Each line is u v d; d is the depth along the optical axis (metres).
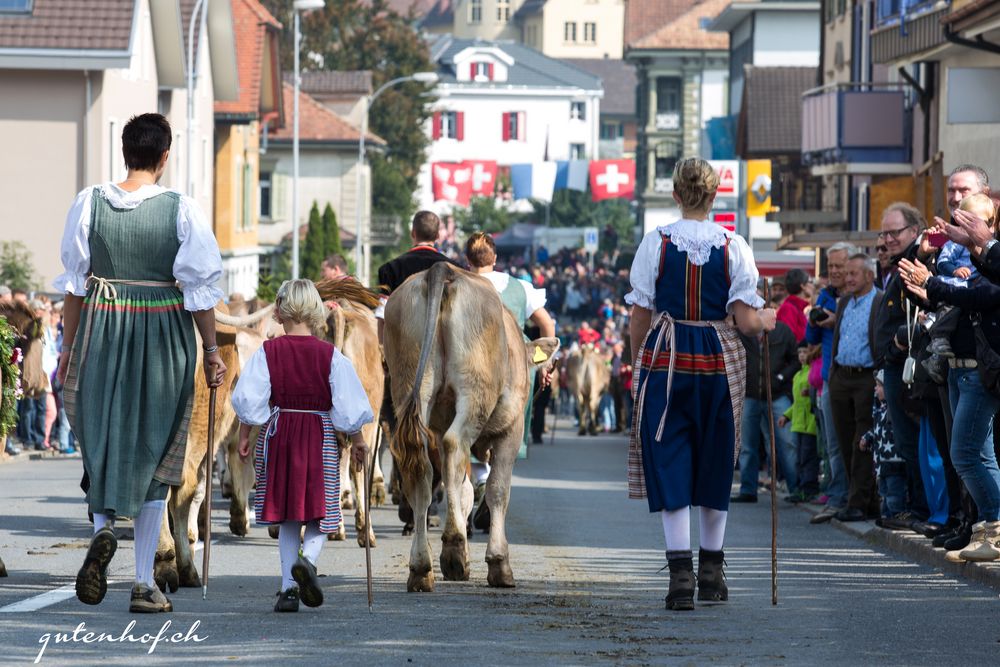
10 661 8.66
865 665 8.75
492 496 12.23
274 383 10.72
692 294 10.73
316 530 10.72
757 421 21.28
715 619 10.37
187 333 10.22
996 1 24.86
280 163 88.06
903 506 15.98
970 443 12.55
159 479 10.18
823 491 20.05
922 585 12.27
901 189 34.62
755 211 58.97
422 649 9.12
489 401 11.96
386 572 13.17
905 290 13.59
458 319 11.84
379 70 106.62
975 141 31.50
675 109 116.06
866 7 47.03
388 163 104.75
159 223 10.10
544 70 166.75
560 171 84.81
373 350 15.52
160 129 10.40
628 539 15.88
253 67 66.31
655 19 139.38
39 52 44.19
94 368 10.06
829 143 40.22
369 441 15.44
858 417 17.09
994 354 12.04
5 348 15.30
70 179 45.72
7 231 45.72
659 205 116.12
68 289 10.14
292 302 10.84
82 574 9.70
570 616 10.48
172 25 52.94
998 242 11.50
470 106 163.38
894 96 39.22
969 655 9.12
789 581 12.51
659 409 10.73
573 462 31.02
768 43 78.38
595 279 101.06
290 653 8.96
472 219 129.50
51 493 20.73
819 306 18.50
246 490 15.84
